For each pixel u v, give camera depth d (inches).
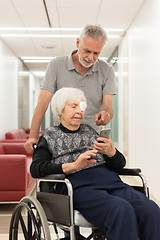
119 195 74.9
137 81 229.5
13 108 347.9
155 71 177.5
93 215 70.4
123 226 65.6
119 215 66.2
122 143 304.0
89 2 207.2
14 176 158.4
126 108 276.5
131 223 65.9
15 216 85.4
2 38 292.5
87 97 97.9
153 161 182.9
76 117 81.4
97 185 76.9
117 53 335.9
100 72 98.5
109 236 66.8
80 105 81.4
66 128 83.6
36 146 84.6
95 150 73.2
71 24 253.9
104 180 78.2
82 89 97.7
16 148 238.1
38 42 310.5
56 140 81.6
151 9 185.5
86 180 77.4
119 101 324.5
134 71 241.0
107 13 228.7
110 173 80.7
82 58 89.0
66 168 74.2
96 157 81.2
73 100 81.8
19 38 293.9
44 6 213.0
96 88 98.5
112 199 69.5
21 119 410.3
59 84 98.7
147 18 196.2
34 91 592.7
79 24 254.2
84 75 97.0
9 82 327.0
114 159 81.9
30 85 521.3
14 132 295.1
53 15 231.5
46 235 69.2
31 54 369.4
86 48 86.2
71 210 69.8
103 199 70.3
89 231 132.0
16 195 158.7
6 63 313.4
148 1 193.6
